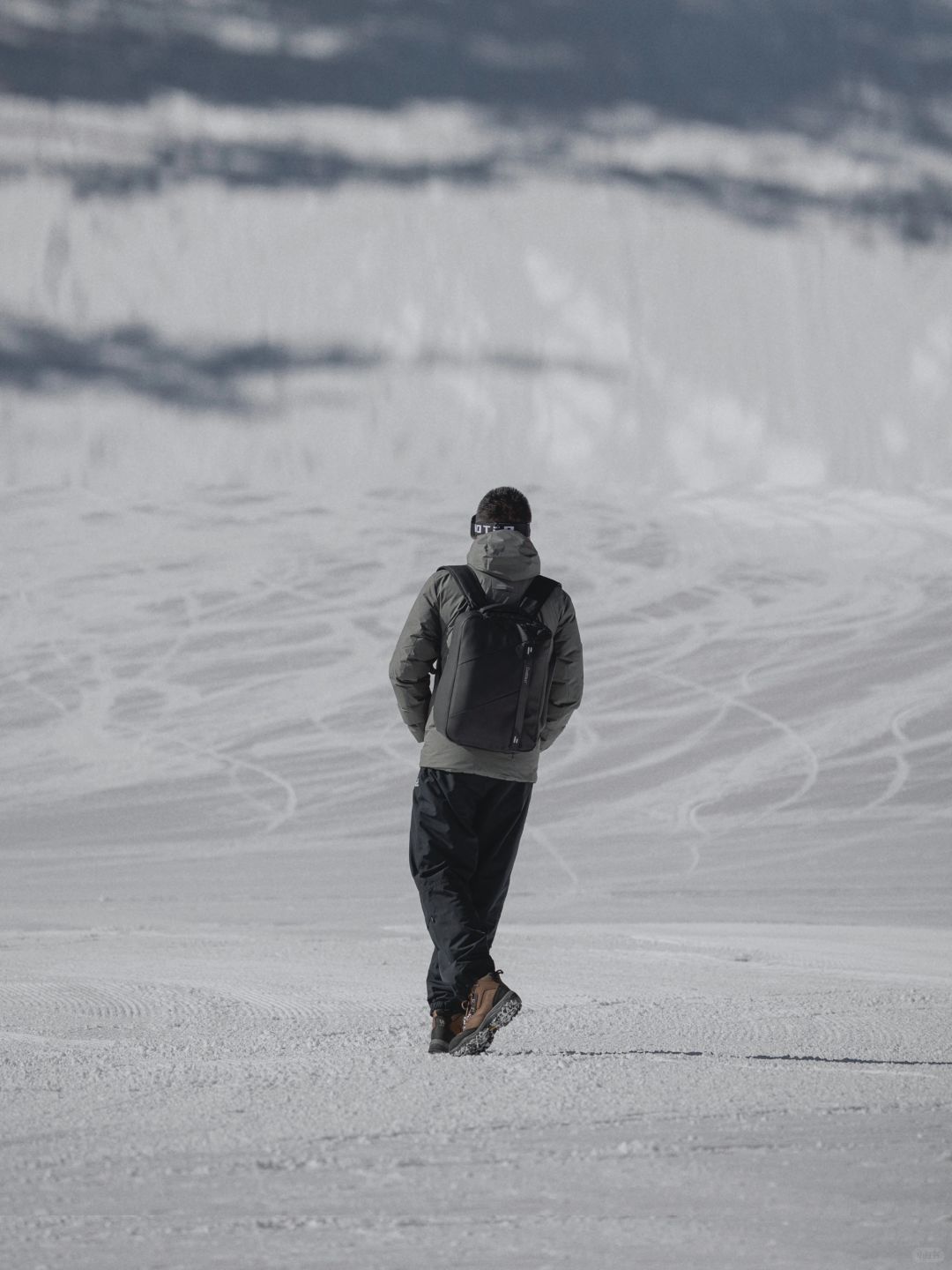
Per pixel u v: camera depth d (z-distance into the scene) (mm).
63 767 119125
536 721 16750
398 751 123375
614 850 96938
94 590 167375
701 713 129625
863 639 149250
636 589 167750
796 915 66000
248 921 59812
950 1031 18062
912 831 100875
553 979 25016
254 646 149750
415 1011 20750
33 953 31000
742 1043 17094
